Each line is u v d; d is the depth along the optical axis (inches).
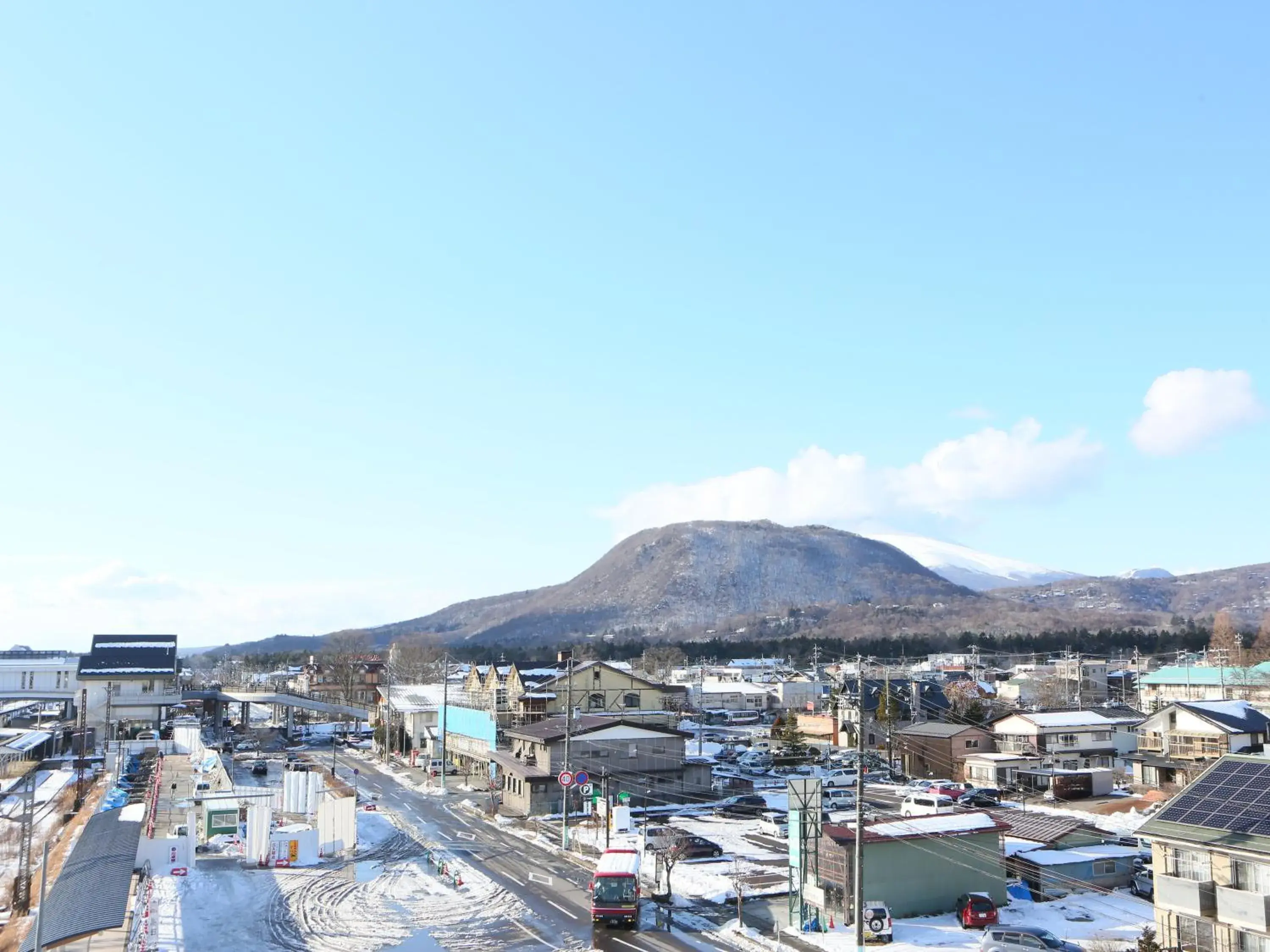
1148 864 1878.7
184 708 6456.7
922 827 1713.8
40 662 4525.1
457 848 2276.1
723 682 7047.2
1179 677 4579.2
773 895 1806.1
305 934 1590.8
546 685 3597.4
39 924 1225.4
